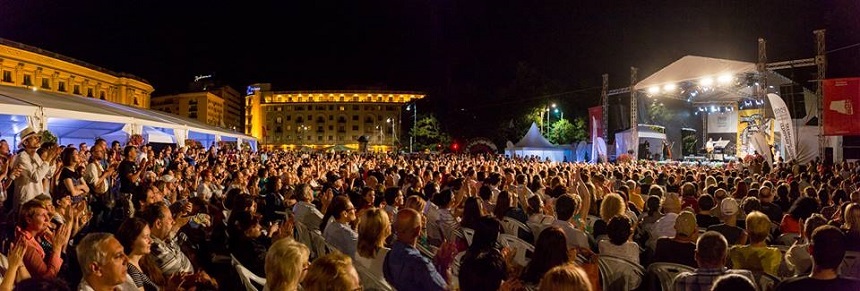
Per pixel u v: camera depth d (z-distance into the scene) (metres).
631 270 5.11
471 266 3.51
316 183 13.30
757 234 4.98
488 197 8.86
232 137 39.38
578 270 2.33
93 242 3.42
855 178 12.70
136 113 25.22
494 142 54.94
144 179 9.16
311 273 2.72
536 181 10.70
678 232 5.34
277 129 135.00
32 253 4.16
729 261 5.16
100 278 3.41
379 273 4.43
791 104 29.70
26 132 8.33
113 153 11.39
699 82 27.03
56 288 3.83
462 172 16.55
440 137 64.31
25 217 4.18
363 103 132.12
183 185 10.74
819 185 12.54
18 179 6.89
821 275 3.51
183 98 130.50
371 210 4.50
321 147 131.88
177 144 25.20
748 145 33.47
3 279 3.70
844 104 19.22
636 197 10.12
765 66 22.42
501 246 5.91
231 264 5.59
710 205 7.31
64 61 68.94
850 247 4.59
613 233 5.34
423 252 5.94
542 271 4.00
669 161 32.44
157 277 4.83
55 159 7.78
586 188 8.60
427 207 7.84
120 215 8.77
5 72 60.38
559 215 6.37
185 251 5.95
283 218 8.88
